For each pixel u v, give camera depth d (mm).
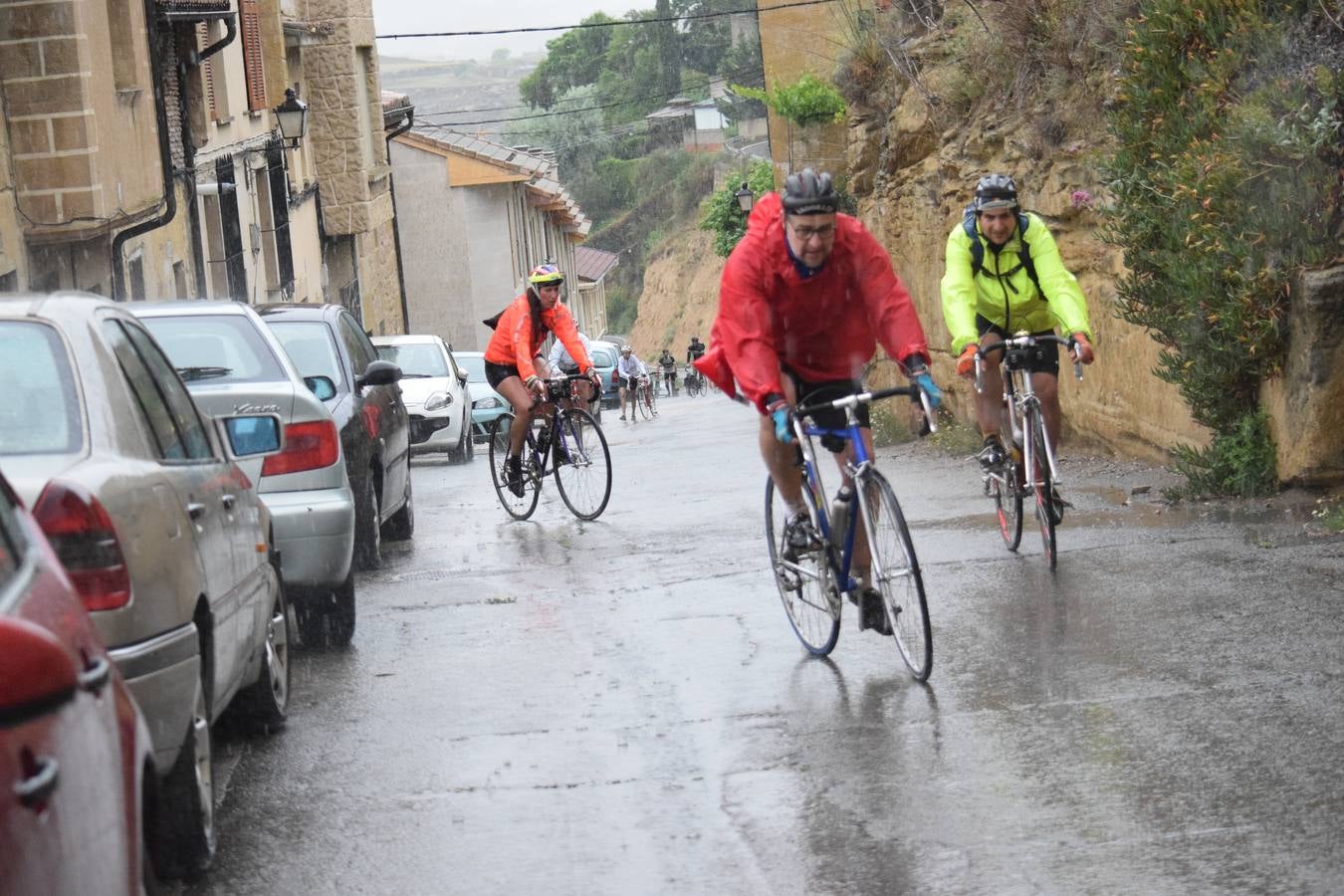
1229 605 7551
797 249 6543
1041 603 8031
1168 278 10672
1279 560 8359
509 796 5723
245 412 8586
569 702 7008
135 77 21438
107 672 3164
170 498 5070
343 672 7988
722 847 5035
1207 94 10586
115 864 2973
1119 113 11461
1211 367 10258
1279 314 9914
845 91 22969
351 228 40875
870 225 22156
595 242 109125
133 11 21531
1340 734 5598
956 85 17375
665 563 10609
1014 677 6719
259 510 6754
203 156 28344
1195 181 10234
